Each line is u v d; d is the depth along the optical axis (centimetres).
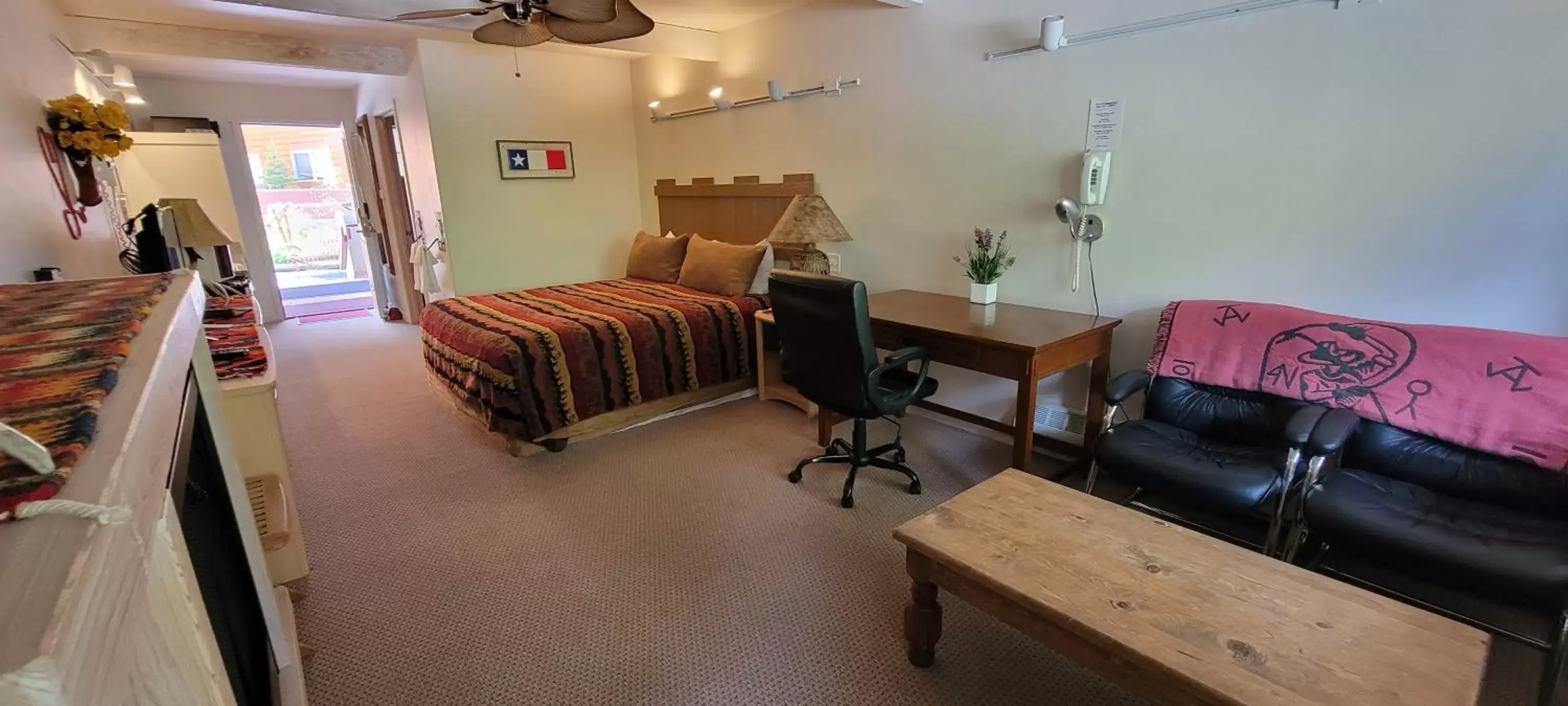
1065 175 281
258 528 182
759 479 291
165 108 557
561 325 329
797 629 196
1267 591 140
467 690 175
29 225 215
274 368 210
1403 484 192
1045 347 238
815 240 346
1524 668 173
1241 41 230
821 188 390
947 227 329
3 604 30
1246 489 191
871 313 291
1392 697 112
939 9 312
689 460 312
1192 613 134
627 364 339
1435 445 191
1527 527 166
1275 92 226
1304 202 226
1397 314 216
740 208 446
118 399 61
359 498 279
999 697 171
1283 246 233
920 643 178
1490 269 198
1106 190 271
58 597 32
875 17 340
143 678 47
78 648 31
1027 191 295
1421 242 208
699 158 475
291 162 930
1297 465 193
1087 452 283
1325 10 212
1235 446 224
